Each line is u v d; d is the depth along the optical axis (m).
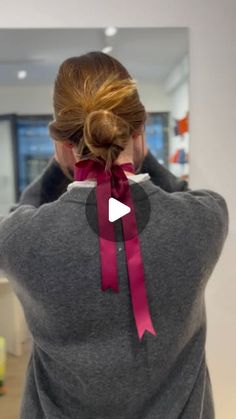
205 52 1.25
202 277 0.65
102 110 0.61
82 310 0.61
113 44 1.23
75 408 0.69
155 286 0.62
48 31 1.20
